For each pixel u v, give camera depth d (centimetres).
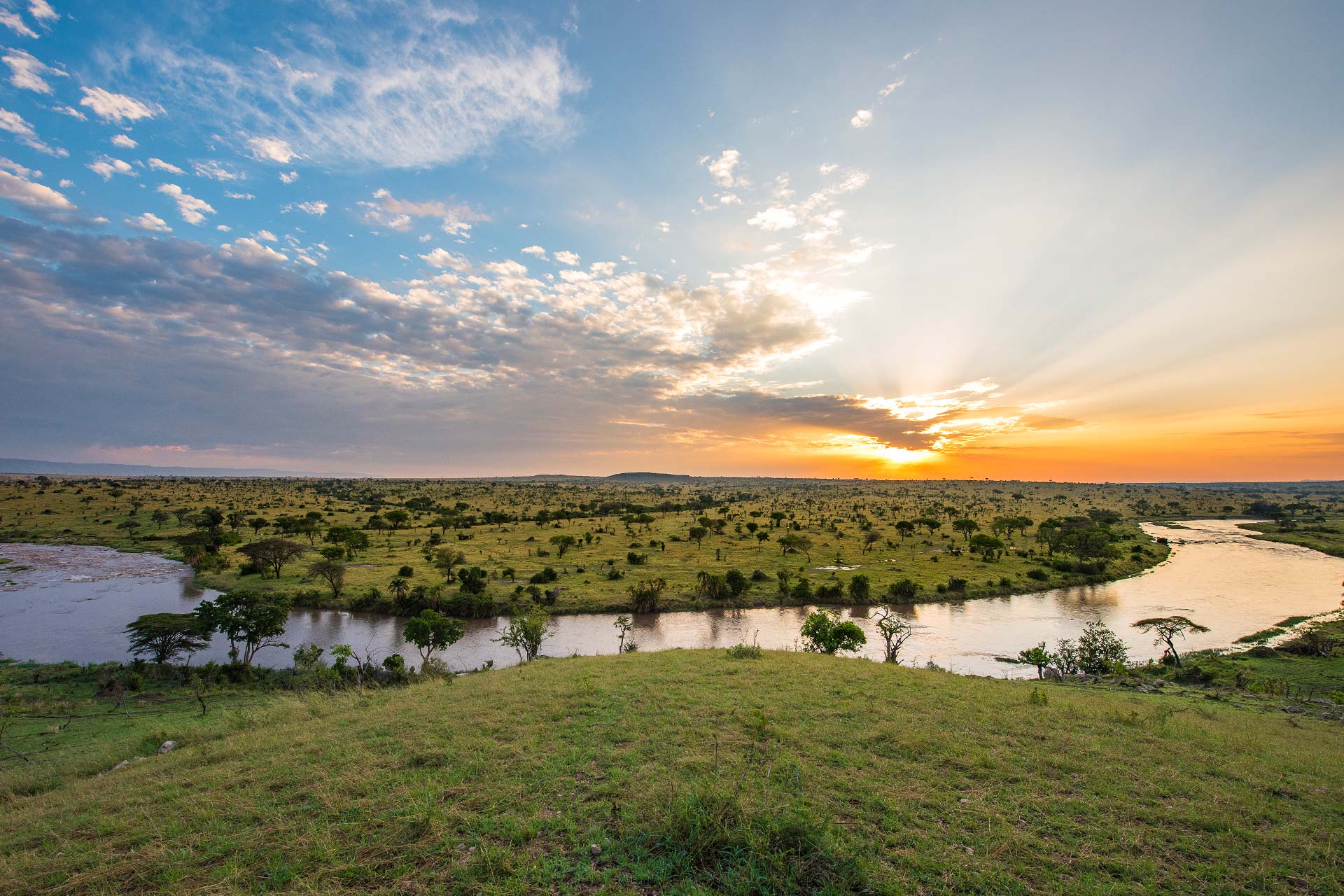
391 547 10081
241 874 686
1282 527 13850
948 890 618
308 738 1239
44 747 2244
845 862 641
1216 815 817
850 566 8775
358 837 756
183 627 4069
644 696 1420
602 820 775
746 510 17988
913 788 871
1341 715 1795
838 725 1182
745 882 613
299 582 7388
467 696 1537
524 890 623
